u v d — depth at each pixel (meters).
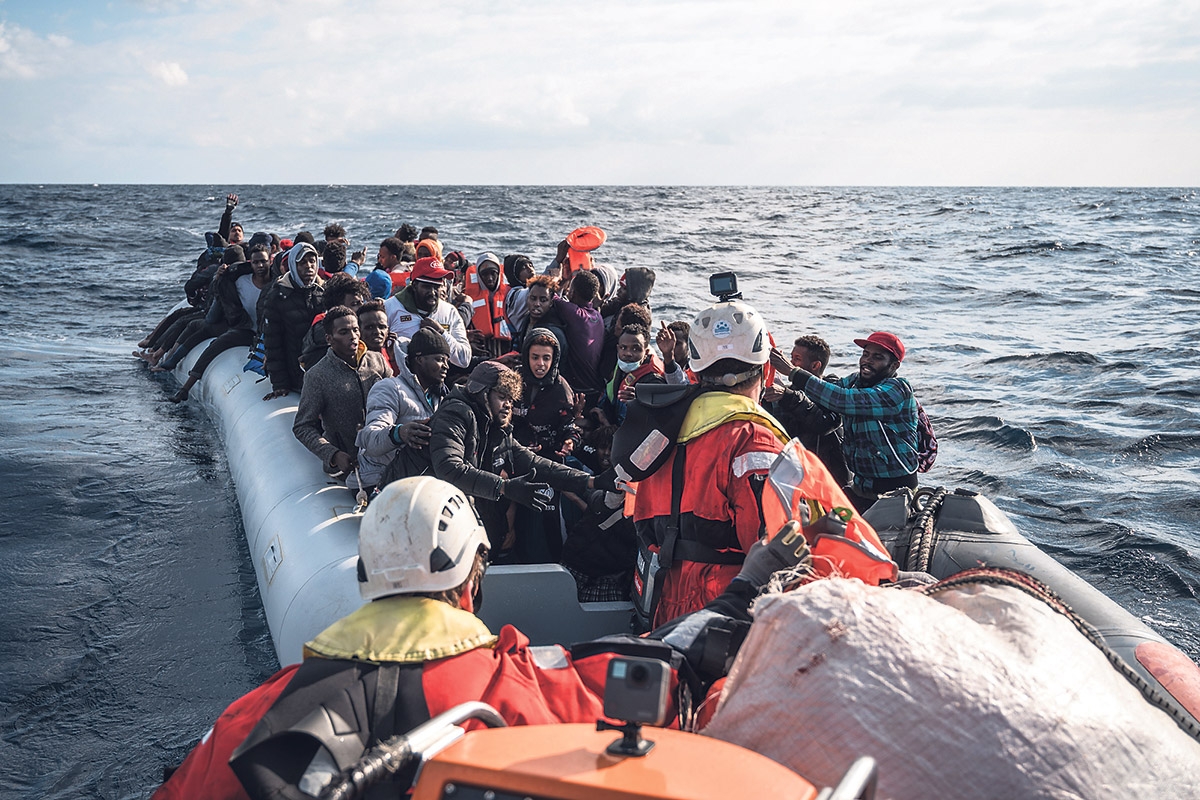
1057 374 11.84
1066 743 1.59
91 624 4.68
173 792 1.95
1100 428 9.08
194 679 4.18
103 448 7.83
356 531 4.25
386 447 3.92
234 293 9.45
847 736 1.59
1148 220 56.75
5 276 22.34
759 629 1.82
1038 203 89.56
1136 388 10.88
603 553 3.87
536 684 2.03
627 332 4.71
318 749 1.72
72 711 3.90
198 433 8.42
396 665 1.89
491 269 6.81
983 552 3.32
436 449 3.59
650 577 2.88
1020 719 1.60
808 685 1.66
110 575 5.29
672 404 2.81
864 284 22.89
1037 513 6.66
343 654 1.90
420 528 2.05
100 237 35.66
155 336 11.85
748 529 2.64
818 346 4.93
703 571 2.74
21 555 5.51
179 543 5.79
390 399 4.00
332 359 4.61
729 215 64.50
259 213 61.09
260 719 1.75
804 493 2.35
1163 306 18.78
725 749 1.53
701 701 2.06
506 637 2.17
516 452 3.86
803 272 26.00
